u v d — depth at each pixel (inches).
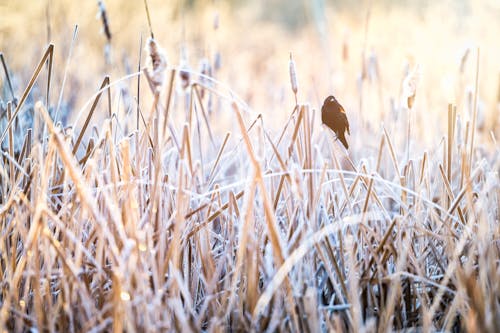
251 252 187.0
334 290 196.2
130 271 181.2
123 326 183.5
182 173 188.4
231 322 192.1
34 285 186.5
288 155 202.7
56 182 203.6
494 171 203.8
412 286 193.0
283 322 185.5
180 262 196.5
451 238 195.2
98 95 204.4
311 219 193.6
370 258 195.9
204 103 250.7
